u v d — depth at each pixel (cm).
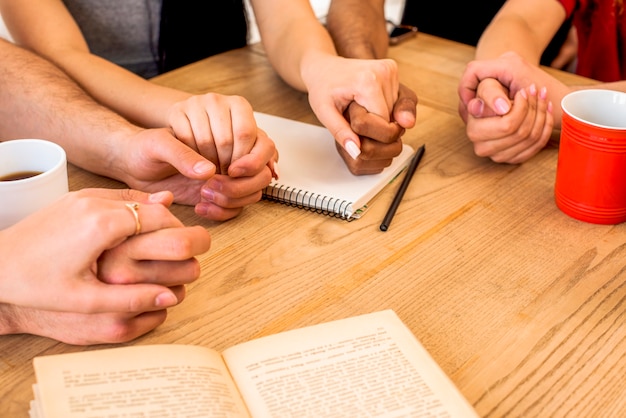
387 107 82
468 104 87
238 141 74
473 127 86
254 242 73
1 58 88
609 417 57
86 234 57
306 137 88
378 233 75
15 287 58
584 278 69
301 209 78
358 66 84
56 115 83
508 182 83
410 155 86
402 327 61
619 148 72
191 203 78
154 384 55
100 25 126
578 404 58
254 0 108
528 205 79
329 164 83
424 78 106
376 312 63
